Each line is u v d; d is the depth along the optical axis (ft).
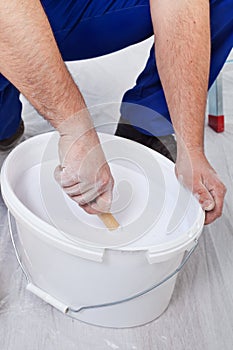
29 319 3.10
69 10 4.03
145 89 4.33
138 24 4.25
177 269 2.93
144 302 2.98
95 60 5.95
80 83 5.53
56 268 2.91
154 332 3.06
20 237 3.18
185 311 3.20
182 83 3.33
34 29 2.65
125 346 2.95
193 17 3.41
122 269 2.75
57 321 3.09
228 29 4.12
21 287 3.32
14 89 4.18
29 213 2.82
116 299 2.91
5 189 2.99
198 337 3.03
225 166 4.58
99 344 2.96
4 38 2.63
